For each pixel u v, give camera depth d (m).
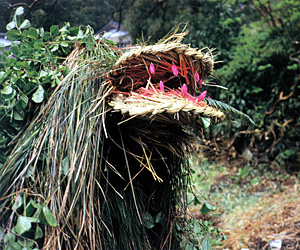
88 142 1.50
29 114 1.66
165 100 1.46
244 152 4.50
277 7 4.75
